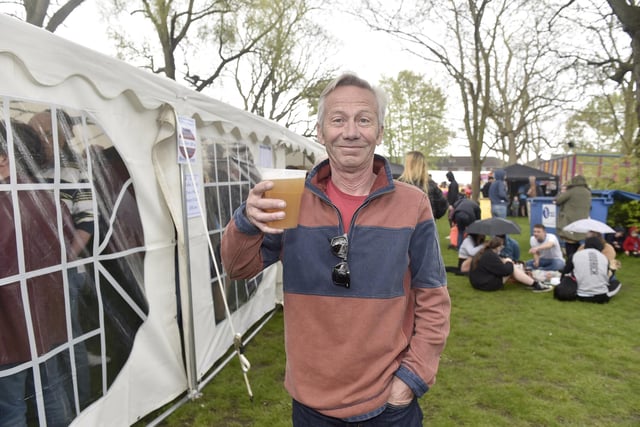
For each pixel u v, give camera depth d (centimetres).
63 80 184
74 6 880
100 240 214
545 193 1925
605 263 530
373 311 123
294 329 131
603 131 2470
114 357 223
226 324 366
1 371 160
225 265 133
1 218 161
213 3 1317
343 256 124
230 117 358
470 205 820
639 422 274
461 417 279
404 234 127
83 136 202
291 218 118
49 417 180
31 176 174
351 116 127
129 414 236
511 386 318
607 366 352
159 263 267
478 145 1586
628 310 502
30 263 172
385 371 126
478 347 395
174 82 265
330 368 125
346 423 127
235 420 276
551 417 278
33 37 165
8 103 162
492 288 593
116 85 218
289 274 132
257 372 345
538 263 686
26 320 170
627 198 863
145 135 254
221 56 1563
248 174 418
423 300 134
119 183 230
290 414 281
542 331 434
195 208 303
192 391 295
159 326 263
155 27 1287
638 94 947
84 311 202
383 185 130
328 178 142
